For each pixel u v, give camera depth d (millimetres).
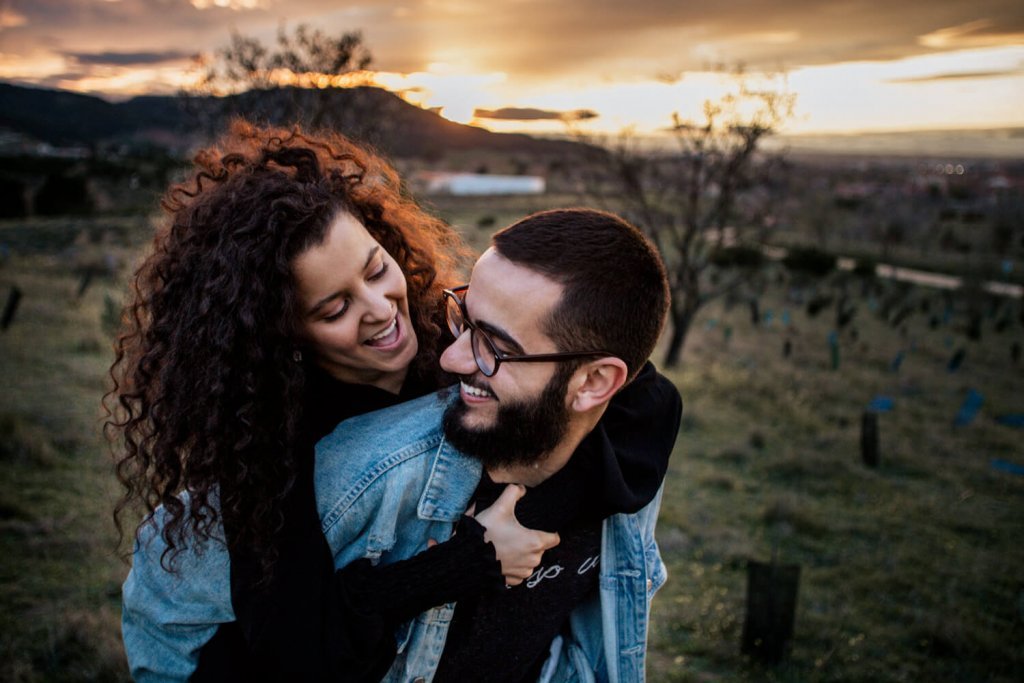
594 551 1393
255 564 1047
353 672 1035
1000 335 27891
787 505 8000
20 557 5184
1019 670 5184
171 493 1087
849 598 6242
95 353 11133
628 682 1451
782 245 59156
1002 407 15258
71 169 66812
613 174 14797
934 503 8969
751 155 14445
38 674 3951
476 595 1136
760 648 5051
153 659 1149
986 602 6426
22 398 8531
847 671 4988
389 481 1103
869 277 43188
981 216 85375
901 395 15562
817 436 11320
